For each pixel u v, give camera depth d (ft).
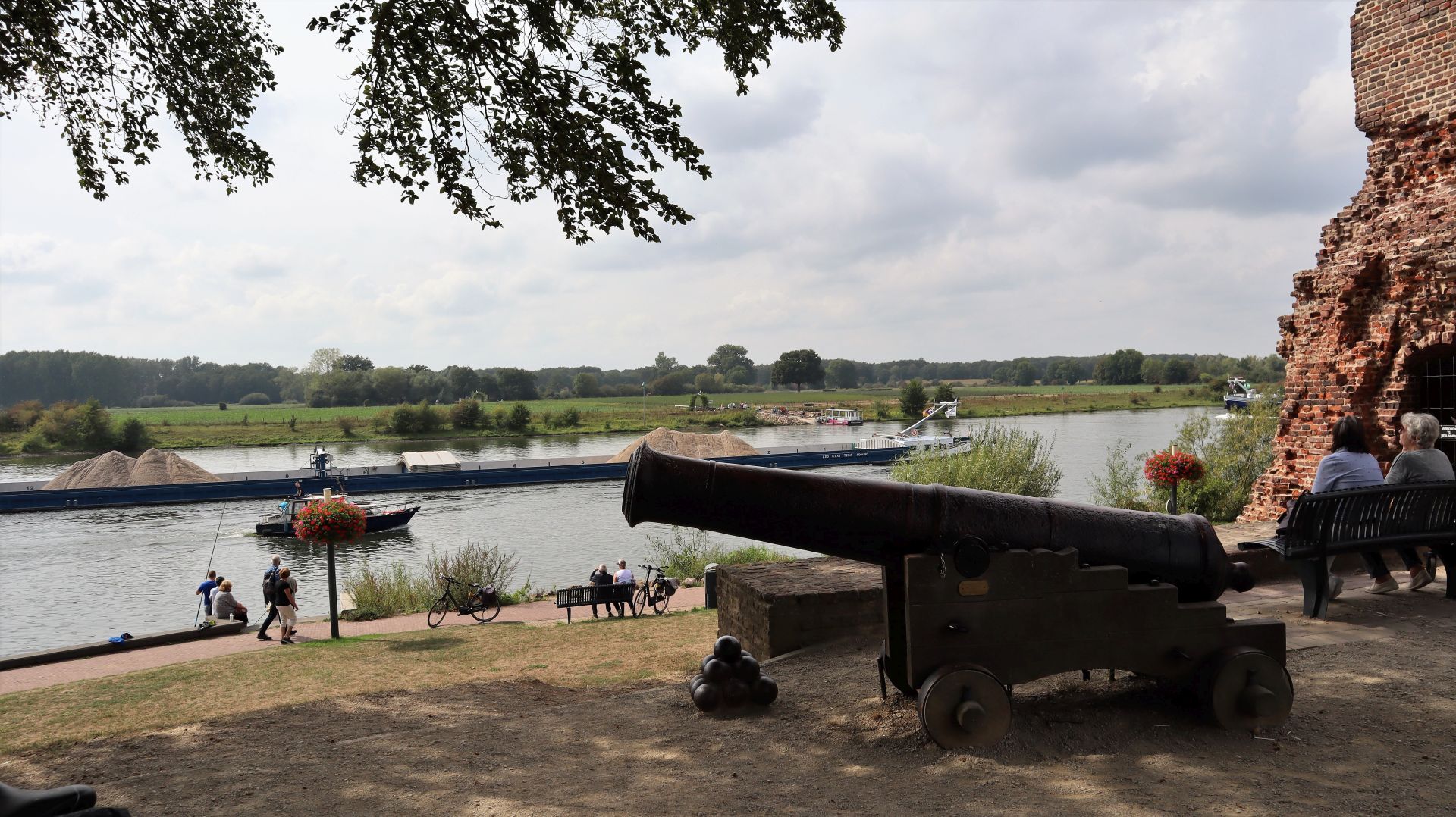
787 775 13.83
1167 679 14.85
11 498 157.38
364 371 632.79
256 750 17.85
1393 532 20.99
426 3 23.11
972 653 14.58
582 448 286.05
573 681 27.07
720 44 27.43
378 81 24.62
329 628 57.11
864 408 476.54
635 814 12.53
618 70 24.23
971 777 13.07
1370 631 19.16
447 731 17.83
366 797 14.01
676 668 28.35
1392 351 34.78
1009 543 15.07
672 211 25.45
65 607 85.25
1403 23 34.96
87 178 30.89
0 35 27.07
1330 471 21.30
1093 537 15.15
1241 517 40.83
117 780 16.06
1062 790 12.37
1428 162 34.22
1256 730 14.14
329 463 201.77
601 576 55.83
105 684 37.19
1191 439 77.92
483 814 12.90
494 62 23.89
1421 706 14.62
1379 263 35.12
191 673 39.17
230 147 31.76
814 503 14.96
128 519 145.38
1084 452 186.19
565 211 25.66
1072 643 14.71
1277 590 24.22
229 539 123.75
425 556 105.81
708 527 15.20
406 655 40.81
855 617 24.25
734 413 444.14
